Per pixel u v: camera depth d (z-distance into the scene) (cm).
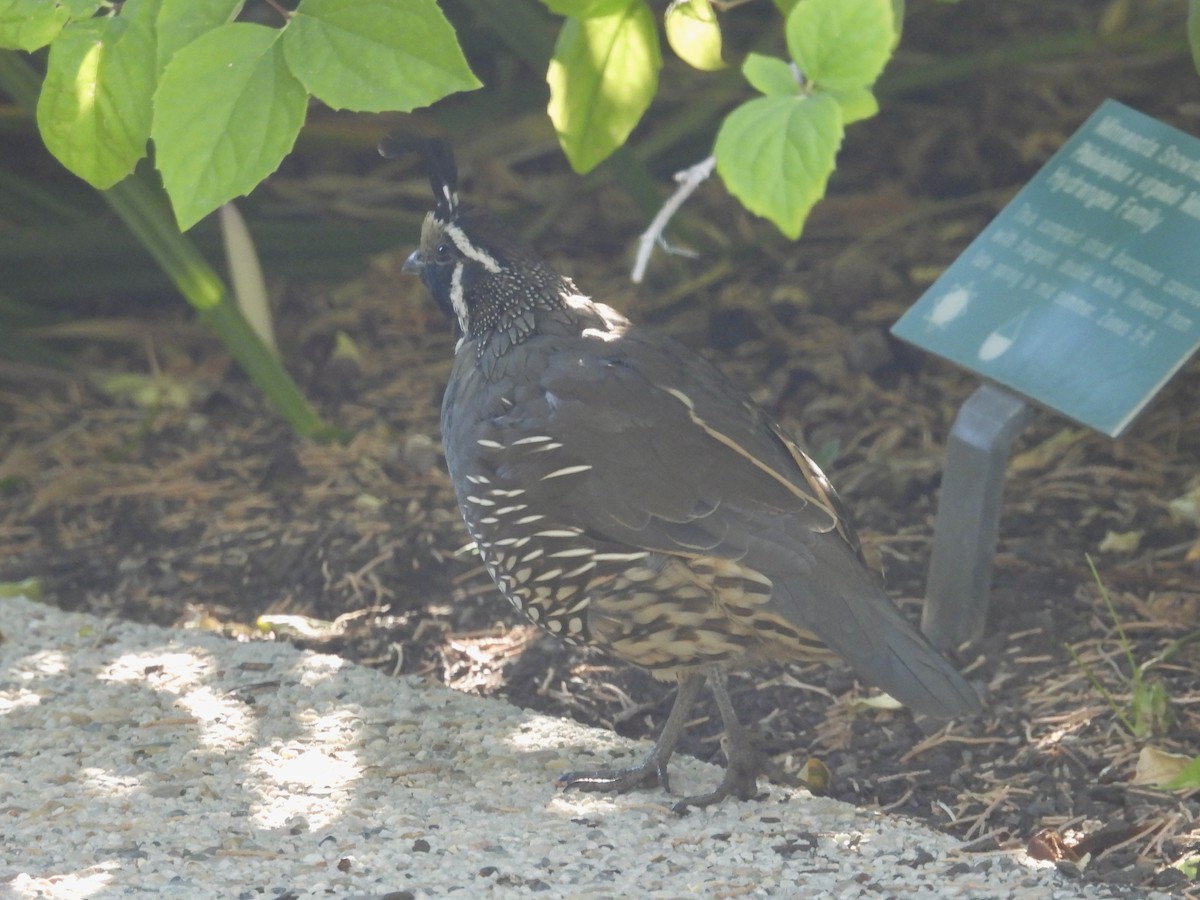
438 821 619
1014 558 857
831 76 398
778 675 796
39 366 1148
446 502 973
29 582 896
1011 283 736
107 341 1179
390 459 1020
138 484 1027
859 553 678
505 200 1269
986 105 1297
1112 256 723
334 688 752
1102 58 1295
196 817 614
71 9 471
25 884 545
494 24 1088
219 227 1174
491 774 675
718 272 1184
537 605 661
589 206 1262
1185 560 845
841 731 743
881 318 1115
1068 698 743
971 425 743
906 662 593
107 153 484
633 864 584
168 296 1220
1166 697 708
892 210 1232
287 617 858
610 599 638
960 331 733
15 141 1273
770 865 586
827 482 683
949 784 696
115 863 570
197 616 883
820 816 639
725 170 395
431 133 1245
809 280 1172
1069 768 693
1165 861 614
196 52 427
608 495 631
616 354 672
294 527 957
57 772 658
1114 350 702
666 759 670
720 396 667
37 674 759
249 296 1052
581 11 555
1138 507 900
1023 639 790
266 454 1052
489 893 548
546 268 720
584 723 762
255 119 429
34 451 1067
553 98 636
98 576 927
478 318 712
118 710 717
